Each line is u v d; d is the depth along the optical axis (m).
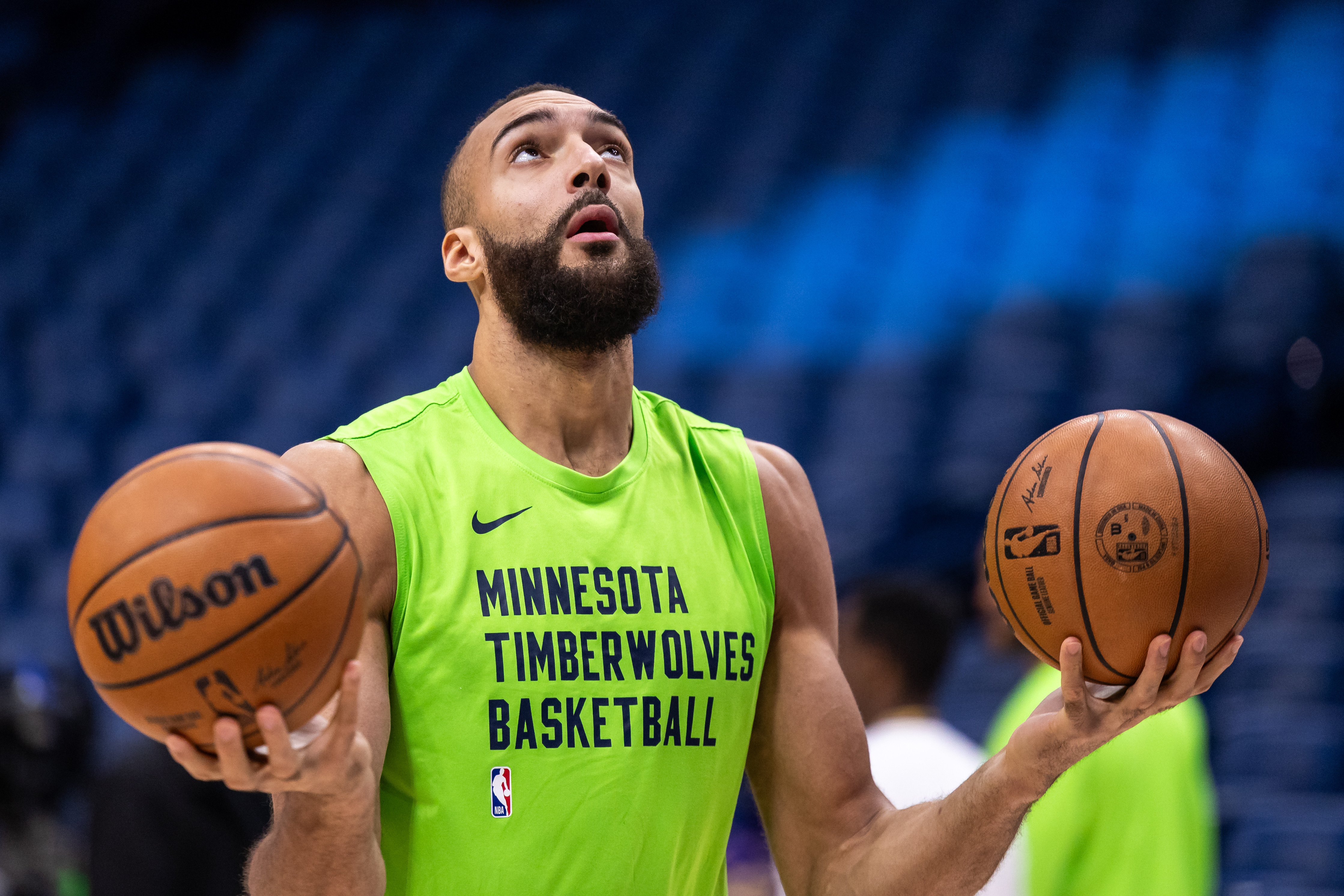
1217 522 4.05
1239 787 12.53
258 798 6.05
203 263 26.66
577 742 4.33
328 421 22.33
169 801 5.86
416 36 31.88
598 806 4.30
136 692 3.52
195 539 3.54
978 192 23.17
